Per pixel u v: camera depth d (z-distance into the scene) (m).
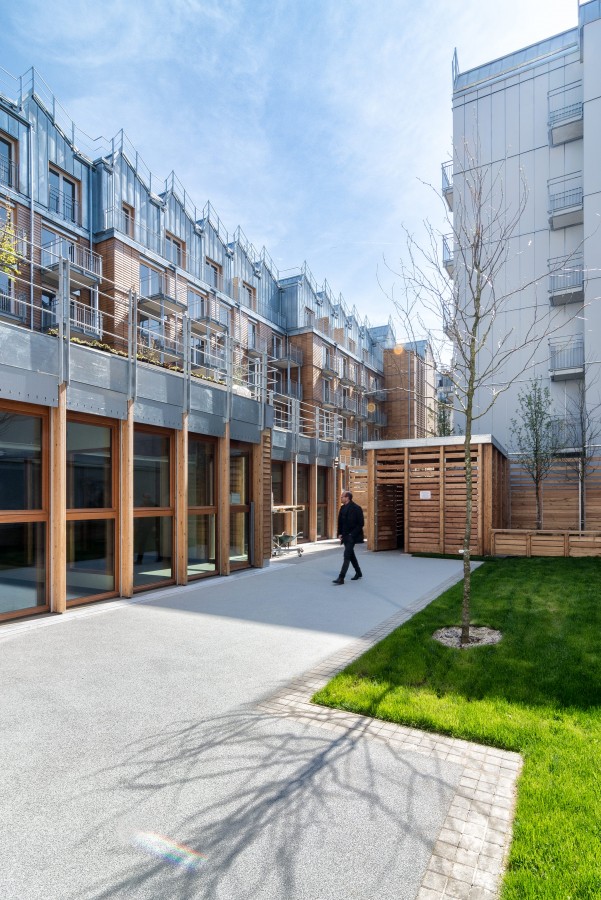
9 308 18.28
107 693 4.25
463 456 13.30
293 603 7.69
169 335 23.45
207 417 9.94
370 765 3.13
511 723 3.54
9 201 18.27
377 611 7.16
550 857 2.29
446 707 3.84
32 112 19.48
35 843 2.46
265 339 31.36
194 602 7.77
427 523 13.74
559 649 5.12
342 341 38.03
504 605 7.05
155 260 23.25
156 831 2.54
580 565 10.68
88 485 7.66
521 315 21.83
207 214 27.73
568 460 16.83
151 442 8.88
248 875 2.25
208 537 10.22
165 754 3.27
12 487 6.60
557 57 22.11
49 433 7.05
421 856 2.36
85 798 2.81
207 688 4.36
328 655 5.22
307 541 18.00
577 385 20.61
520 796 2.72
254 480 11.69
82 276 20.45
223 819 2.62
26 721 3.75
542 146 22.09
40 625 6.37
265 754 3.26
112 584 8.02
